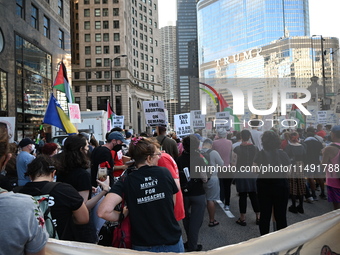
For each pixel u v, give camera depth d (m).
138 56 78.62
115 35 62.88
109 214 2.41
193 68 171.50
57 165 2.87
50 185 2.56
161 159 3.44
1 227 1.48
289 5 96.06
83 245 2.19
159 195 2.52
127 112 62.94
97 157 4.80
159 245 2.43
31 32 21.47
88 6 62.62
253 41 100.88
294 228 2.58
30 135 21.00
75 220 2.78
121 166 5.93
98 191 4.20
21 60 19.81
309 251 2.58
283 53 43.69
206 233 4.82
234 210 6.01
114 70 62.72
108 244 3.19
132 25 75.06
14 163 5.00
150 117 8.88
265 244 2.50
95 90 62.66
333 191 3.95
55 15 26.39
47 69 24.41
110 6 62.75
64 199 2.56
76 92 62.28
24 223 1.53
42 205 2.33
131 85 69.75
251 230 4.91
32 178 2.62
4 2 17.67
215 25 118.19
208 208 5.12
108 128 17.45
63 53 28.25
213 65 115.69
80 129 16.05
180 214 2.90
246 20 103.38
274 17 96.31
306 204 5.96
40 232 1.64
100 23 62.75
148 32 84.00
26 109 20.53
